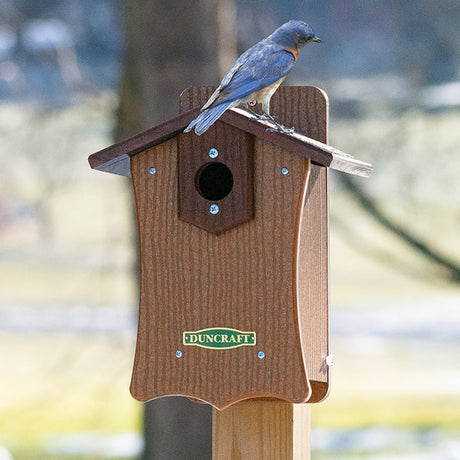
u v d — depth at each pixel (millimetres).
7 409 21469
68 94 14352
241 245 6020
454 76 17641
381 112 15680
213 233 6055
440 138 15570
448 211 15594
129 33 11133
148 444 10984
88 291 13352
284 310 5957
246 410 6391
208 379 6012
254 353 5973
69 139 14273
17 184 15250
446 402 22828
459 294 35375
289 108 6707
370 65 17969
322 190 6633
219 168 6547
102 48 15539
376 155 15383
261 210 6012
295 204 5973
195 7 10539
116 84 13281
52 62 14391
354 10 17891
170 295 6094
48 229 16312
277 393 5934
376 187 15336
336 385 25203
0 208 31578
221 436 6410
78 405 21359
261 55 6094
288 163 5988
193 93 6715
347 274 37938
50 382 22859
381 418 21500
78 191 15055
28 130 14320
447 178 15430
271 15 14062
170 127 6039
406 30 18016
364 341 29625
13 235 32312
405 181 15438
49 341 28875
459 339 29594
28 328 30109
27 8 15000
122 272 13164
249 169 5992
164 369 6066
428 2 17969
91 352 20250
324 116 6664
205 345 6027
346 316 32531
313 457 18578
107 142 13359
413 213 15758
